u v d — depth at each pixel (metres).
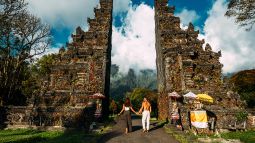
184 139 15.59
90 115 22.08
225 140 17.14
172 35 30.52
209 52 29.88
